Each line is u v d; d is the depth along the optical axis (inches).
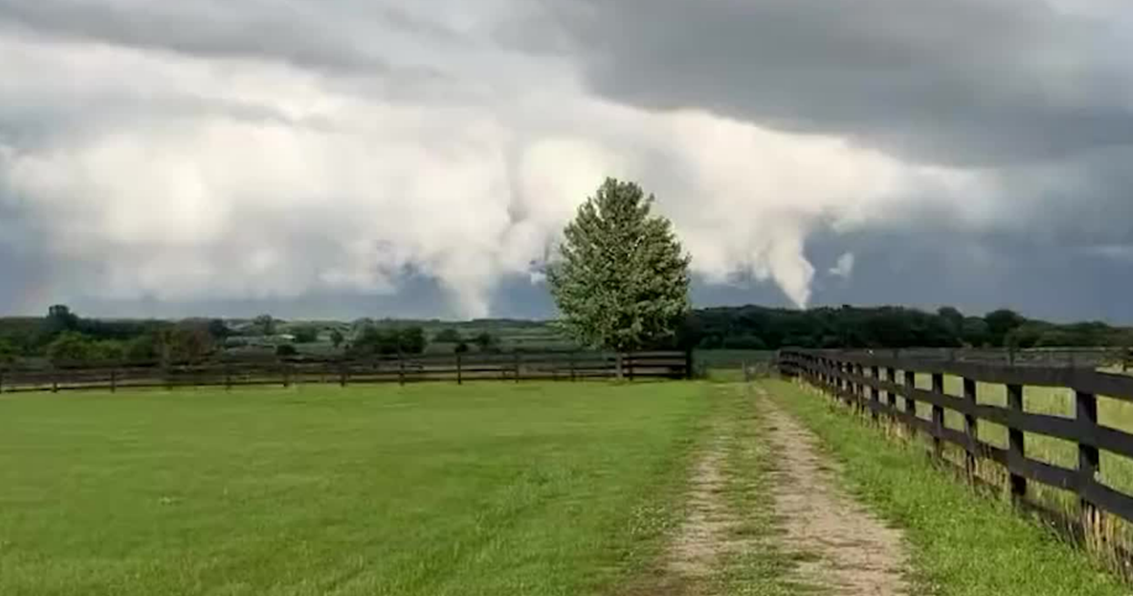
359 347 2982.3
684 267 2464.3
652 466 715.4
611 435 969.5
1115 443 347.6
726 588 371.2
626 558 424.8
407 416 1315.2
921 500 513.7
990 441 644.7
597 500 577.0
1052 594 336.2
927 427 667.4
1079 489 384.8
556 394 1708.9
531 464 757.9
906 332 3166.8
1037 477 434.6
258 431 1137.4
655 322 2448.3
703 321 3358.8
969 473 547.2
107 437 1094.4
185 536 511.5
